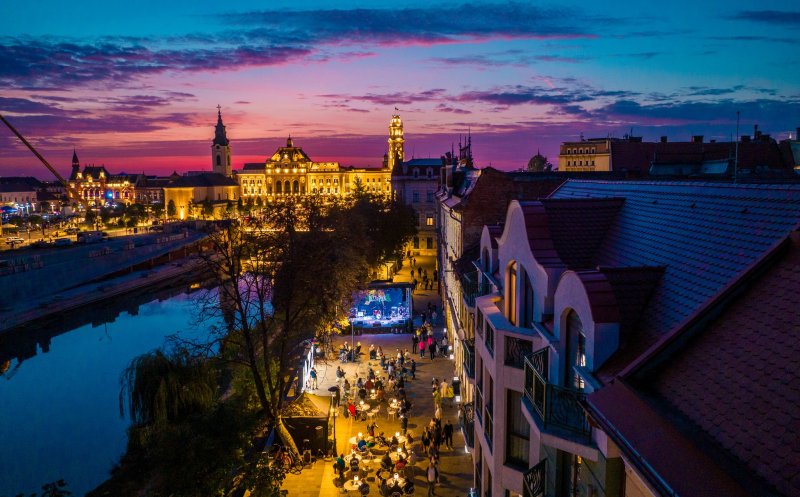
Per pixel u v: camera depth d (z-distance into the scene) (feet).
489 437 61.67
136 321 236.22
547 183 115.96
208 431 65.92
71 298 237.86
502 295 62.39
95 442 112.37
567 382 40.50
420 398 108.88
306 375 114.83
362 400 105.70
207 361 101.96
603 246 50.14
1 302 220.23
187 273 334.44
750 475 20.26
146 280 300.40
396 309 161.58
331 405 95.91
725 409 23.86
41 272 249.96
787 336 24.54
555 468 41.60
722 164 169.58
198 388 95.66
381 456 87.51
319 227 144.25
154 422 87.92
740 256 33.12
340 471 80.48
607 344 34.63
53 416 127.85
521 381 53.57
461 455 85.66
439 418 90.94
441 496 74.43
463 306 95.55
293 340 126.21
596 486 34.37
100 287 264.31
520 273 52.70
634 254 44.39
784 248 29.22
